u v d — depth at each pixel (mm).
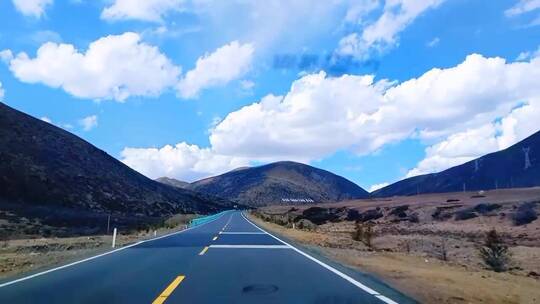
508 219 62125
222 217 80625
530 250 31391
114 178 105500
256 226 45688
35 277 11742
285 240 25484
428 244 34469
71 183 83625
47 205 68750
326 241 28578
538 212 60219
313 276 11844
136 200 102062
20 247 23750
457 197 105625
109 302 8539
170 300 8672
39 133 95750
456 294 10023
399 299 8852
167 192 139375
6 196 64375
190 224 47000
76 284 10609
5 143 79250
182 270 12984
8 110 94750
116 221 63875
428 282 11648
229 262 14961
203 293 9391
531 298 10562
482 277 13789
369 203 118250
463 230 53906
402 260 18031
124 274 12219
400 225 67250
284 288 10023
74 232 44125
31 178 73188
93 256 16906
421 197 123750
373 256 18938
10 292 9641
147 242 24109
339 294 9344
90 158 105125
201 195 199250
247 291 9641
